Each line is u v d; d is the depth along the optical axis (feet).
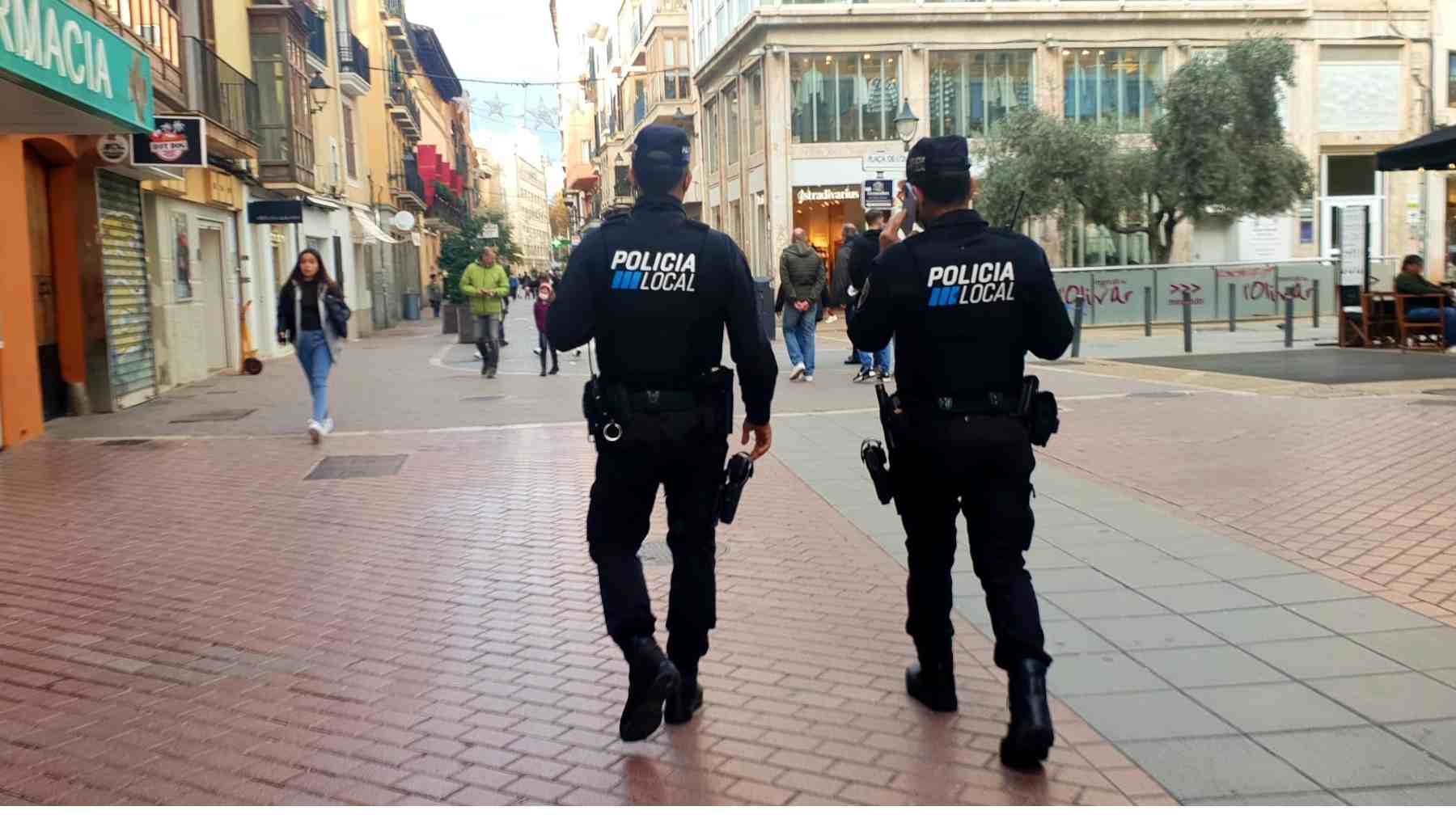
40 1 26.35
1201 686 14.08
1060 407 36.76
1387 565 18.67
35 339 37.70
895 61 108.78
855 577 19.16
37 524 24.32
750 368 12.39
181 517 24.76
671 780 11.78
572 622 17.07
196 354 58.34
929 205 12.57
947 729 12.96
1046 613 17.01
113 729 13.30
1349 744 12.37
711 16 132.67
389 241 122.31
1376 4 110.52
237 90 63.98
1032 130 90.63
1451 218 114.42
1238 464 26.91
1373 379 40.55
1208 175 86.99
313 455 32.65
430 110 203.00
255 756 12.51
